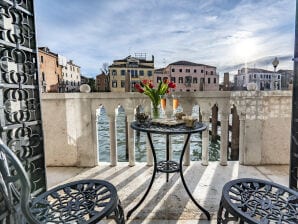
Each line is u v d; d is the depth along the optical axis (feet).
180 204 6.11
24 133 4.85
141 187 7.19
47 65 84.17
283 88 9.64
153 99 7.16
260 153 8.96
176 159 18.83
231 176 7.99
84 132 8.91
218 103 8.74
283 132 8.81
